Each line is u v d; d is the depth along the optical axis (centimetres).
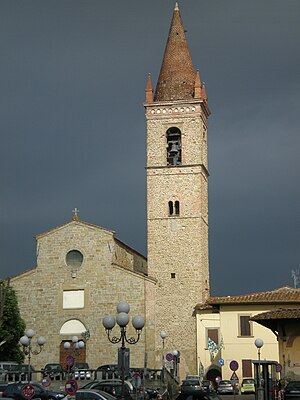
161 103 8619
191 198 8400
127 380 5394
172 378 6844
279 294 8131
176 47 8869
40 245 8456
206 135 9012
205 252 8550
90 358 8062
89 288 8238
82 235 8375
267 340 7825
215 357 7919
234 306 7975
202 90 8694
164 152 8544
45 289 8344
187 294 8181
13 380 6269
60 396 5019
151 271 8312
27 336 5575
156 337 8044
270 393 4825
